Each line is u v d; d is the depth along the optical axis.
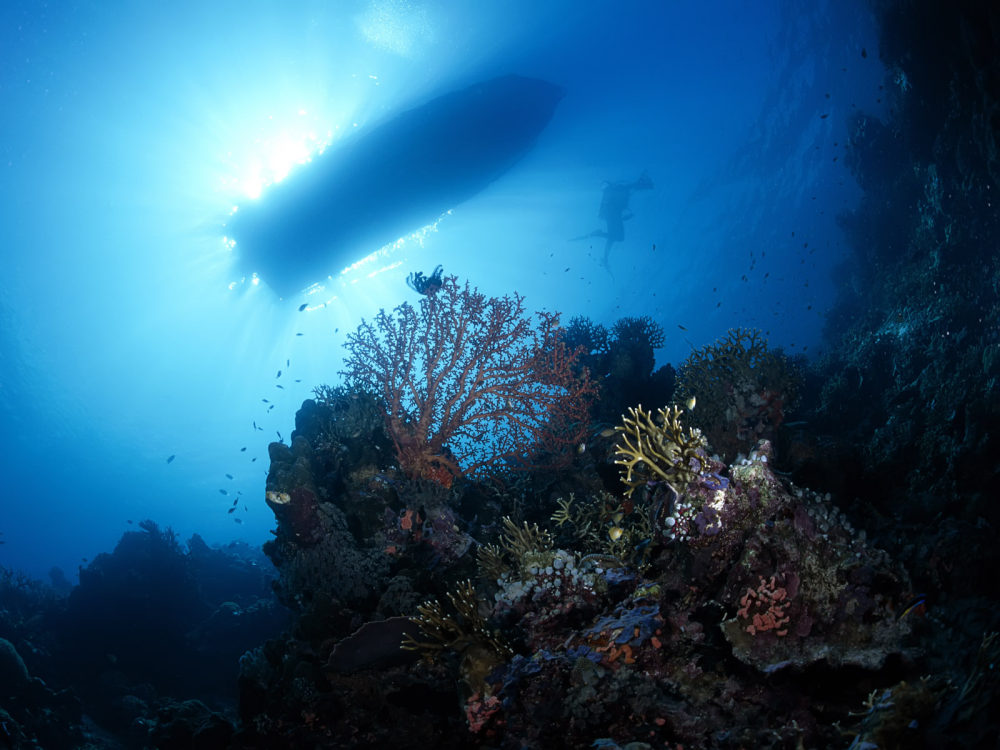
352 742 4.85
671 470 4.00
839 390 13.12
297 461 6.41
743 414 6.79
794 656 3.37
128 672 13.07
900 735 2.76
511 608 4.55
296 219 19.69
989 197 13.67
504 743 3.58
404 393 7.41
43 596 17.36
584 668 3.58
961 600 4.28
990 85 12.35
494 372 7.31
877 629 3.47
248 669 6.46
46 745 10.07
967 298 13.69
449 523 6.73
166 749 6.72
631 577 4.59
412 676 4.86
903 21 15.17
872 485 7.73
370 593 6.12
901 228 19.25
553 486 8.01
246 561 17.95
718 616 3.86
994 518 6.85
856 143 20.52
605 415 9.93
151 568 14.20
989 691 2.78
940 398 9.96
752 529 3.76
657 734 3.32
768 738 3.16
